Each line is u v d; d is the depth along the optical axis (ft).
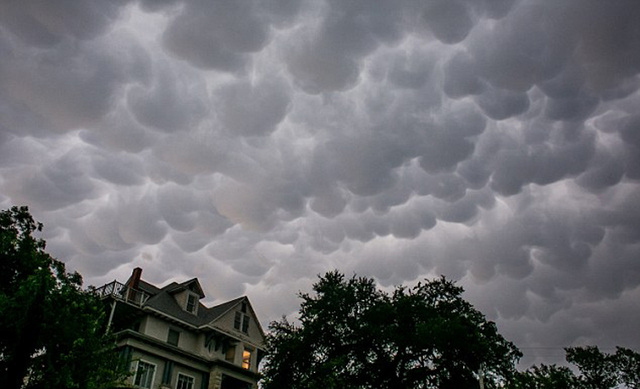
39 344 56.34
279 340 118.32
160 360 114.52
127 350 107.76
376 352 113.60
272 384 111.96
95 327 66.23
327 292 120.88
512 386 106.32
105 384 65.21
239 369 129.18
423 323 105.70
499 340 113.19
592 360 165.68
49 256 69.92
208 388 121.29
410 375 108.47
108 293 114.11
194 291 135.64
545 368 116.88
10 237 67.10
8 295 61.72
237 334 136.15
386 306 114.21
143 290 124.57
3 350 49.32
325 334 116.47
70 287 66.80
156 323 119.03
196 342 126.93
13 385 40.09
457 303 120.37
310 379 103.40
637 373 159.33
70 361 59.41
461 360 105.29
